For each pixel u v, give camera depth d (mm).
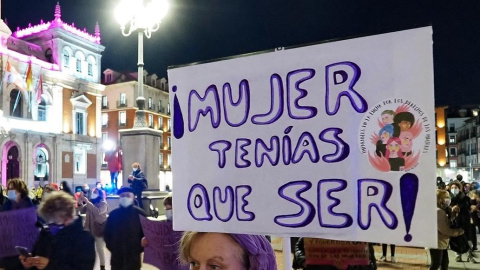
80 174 35438
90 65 37344
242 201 1624
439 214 6242
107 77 51188
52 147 33156
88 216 7348
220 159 1688
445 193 7055
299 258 3557
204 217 1683
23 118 30984
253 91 1645
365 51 1439
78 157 35750
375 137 1409
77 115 35781
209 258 1565
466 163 70312
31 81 29797
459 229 6207
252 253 1549
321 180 1490
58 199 3727
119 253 5051
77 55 35938
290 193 1538
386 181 1384
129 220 5066
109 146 34125
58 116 33688
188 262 1681
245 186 1626
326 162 1486
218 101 1715
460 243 7535
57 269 3604
